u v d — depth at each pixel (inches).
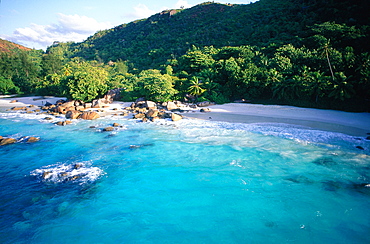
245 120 1638.8
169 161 938.1
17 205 659.4
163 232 550.6
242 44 3971.5
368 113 1620.3
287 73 2219.5
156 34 7091.5
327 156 944.3
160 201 673.0
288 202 652.1
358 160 901.2
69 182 782.5
